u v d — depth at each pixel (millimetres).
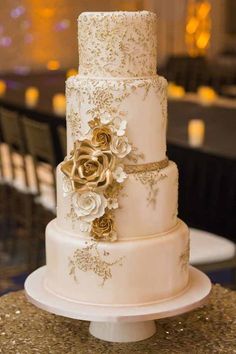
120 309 1566
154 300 1609
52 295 1649
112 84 1554
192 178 4105
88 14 1574
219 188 3957
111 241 1571
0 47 10094
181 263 1652
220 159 3855
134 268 1578
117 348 1694
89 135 1559
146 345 1712
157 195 1596
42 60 10406
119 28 1551
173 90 6539
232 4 11141
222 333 1777
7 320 1848
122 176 1532
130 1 10758
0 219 5535
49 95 6656
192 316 1866
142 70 1589
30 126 4297
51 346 1710
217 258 3211
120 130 1542
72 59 10625
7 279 4621
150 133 1593
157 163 1617
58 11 10375
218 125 4863
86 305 1593
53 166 4227
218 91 8297
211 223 4078
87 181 1506
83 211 1540
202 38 10914
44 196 4586
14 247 5152
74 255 1599
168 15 10930
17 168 4953
